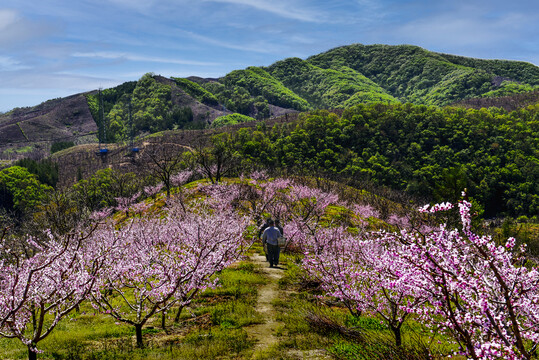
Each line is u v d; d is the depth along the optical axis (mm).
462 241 4355
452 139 132250
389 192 88250
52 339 10008
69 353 8555
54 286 8109
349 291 9445
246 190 41781
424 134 135500
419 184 110438
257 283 14055
